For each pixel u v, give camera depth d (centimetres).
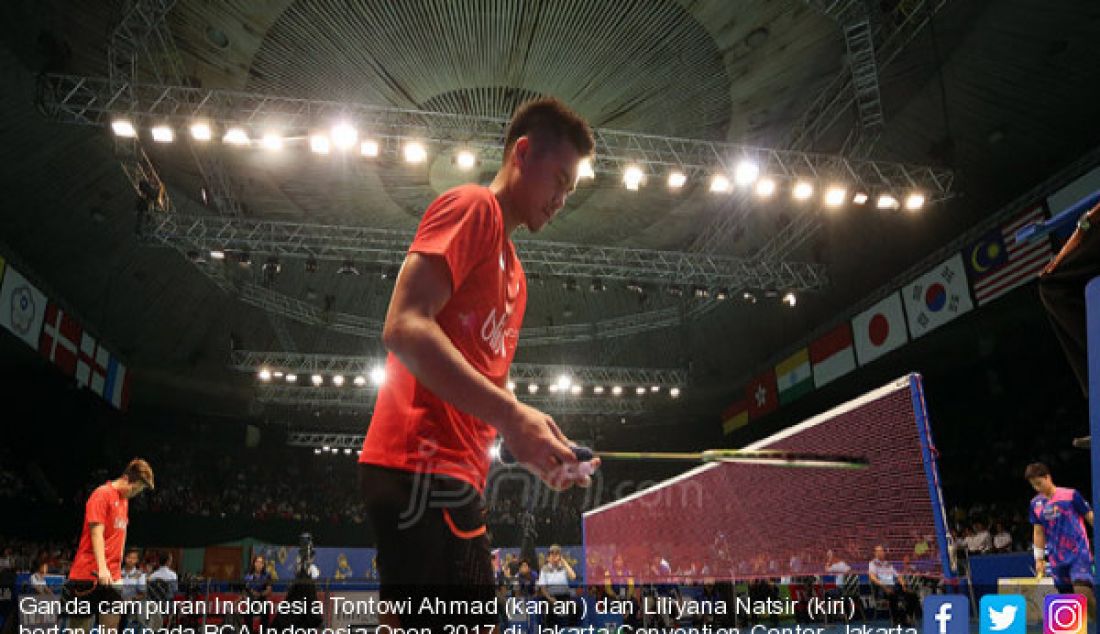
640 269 2045
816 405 2727
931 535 497
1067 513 718
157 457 3095
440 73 1459
